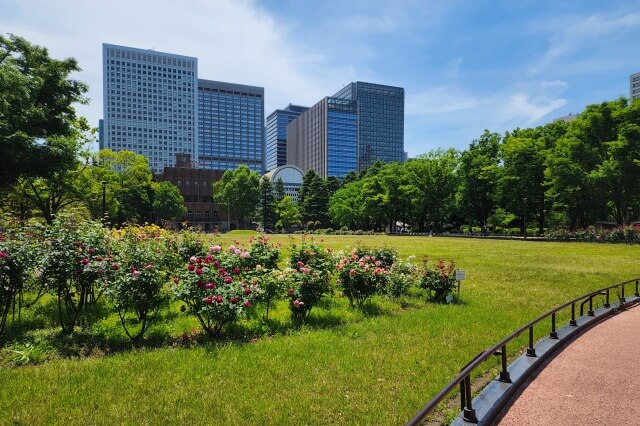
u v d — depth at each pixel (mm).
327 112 182125
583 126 41750
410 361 6465
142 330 7320
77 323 8172
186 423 4445
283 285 8844
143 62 180375
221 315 7211
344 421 4602
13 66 17672
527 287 13828
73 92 21812
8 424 4371
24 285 7977
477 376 6086
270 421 4535
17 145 16703
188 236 12992
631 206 43562
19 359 6301
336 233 76188
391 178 67688
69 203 30172
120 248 8734
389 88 197250
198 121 196375
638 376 6023
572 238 37219
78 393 5098
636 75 111750
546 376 6062
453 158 62156
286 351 6785
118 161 42562
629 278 15469
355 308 9969
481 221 57469
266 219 91688
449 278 11383
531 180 45031
